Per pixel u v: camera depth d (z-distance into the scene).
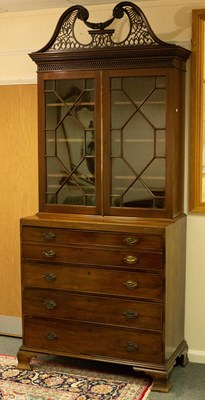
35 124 4.17
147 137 3.49
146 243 3.33
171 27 3.70
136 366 3.43
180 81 3.54
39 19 4.04
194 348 3.88
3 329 4.35
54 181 3.73
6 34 4.14
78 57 3.52
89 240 3.47
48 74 3.65
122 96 3.51
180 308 3.73
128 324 3.43
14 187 4.29
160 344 3.37
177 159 3.54
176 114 3.46
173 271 3.51
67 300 3.57
